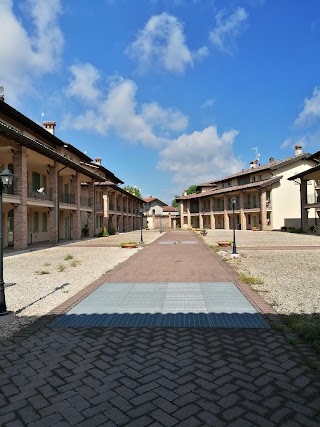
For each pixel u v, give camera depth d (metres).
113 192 39.88
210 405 3.03
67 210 27.11
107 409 3.00
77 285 8.60
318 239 24.48
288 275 9.43
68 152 28.66
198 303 6.49
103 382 3.48
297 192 39.84
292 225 39.50
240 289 7.63
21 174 17.75
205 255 14.93
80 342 4.61
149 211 78.00
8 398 3.22
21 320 5.68
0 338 4.83
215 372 3.66
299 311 5.86
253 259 13.20
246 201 44.94
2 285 5.68
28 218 22.81
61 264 12.57
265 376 3.55
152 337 4.75
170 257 14.30
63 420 2.85
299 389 3.28
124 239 28.12
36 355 4.20
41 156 20.50
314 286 7.92
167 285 8.21
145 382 3.47
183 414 2.90
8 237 20.28
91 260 13.78
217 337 4.71
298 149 41.81
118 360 4.01
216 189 54.59
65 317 5.75
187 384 3.41
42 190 22.47
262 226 39.25
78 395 3.24
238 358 4.01
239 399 3.12
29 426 2.78
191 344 4.47
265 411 2.93
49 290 8.04
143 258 14.06
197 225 60.84
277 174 39.56
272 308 6.07
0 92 12.45
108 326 5.26
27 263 12.94
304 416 2.86
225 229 47.78
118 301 6.74
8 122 19.64
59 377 3.61
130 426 2.75
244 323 5.30
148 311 6.04
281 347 4.32
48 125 27.69
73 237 26.53
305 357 3.98
